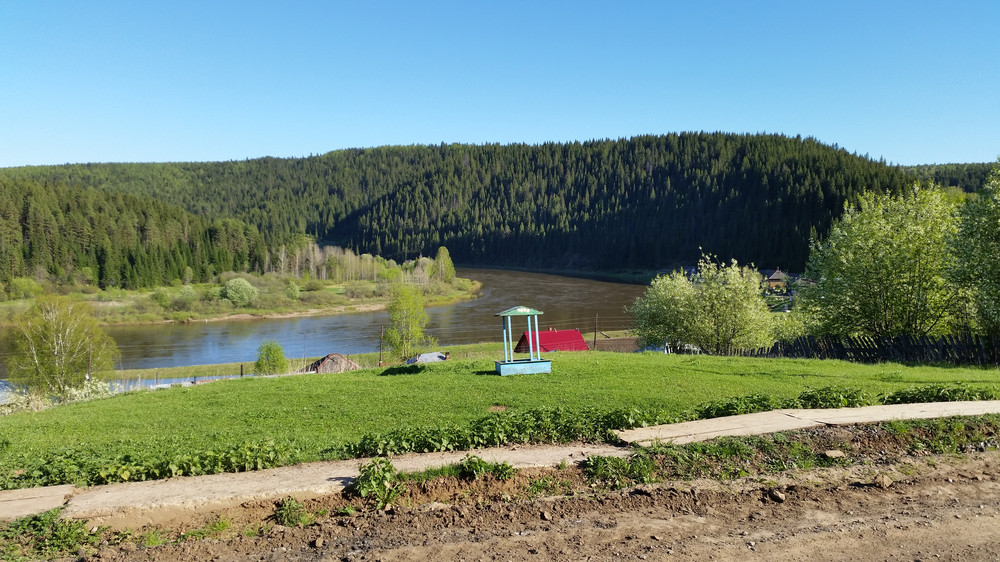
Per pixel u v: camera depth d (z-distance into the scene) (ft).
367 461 32.32
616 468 29.53
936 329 97.25
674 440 33.04
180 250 444.14
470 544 23.11
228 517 26.03
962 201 110.73
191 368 178.50
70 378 152.15
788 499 26.71
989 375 58.08
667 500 26.66
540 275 522.47
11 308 278.05
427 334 237.45
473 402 52.54
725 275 129.18
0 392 139.64
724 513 25.46
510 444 34.88
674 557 21.63
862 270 98.58
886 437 33.14
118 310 296.30
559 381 62.44
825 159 546.26
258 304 320.91
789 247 402.93
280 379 80.33
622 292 378.12
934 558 21.25
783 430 34.04
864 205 104.37
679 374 64.90
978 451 32.04
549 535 23.70
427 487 27.96
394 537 23.98
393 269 485.56
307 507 26.68
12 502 27.78
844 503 26.21
